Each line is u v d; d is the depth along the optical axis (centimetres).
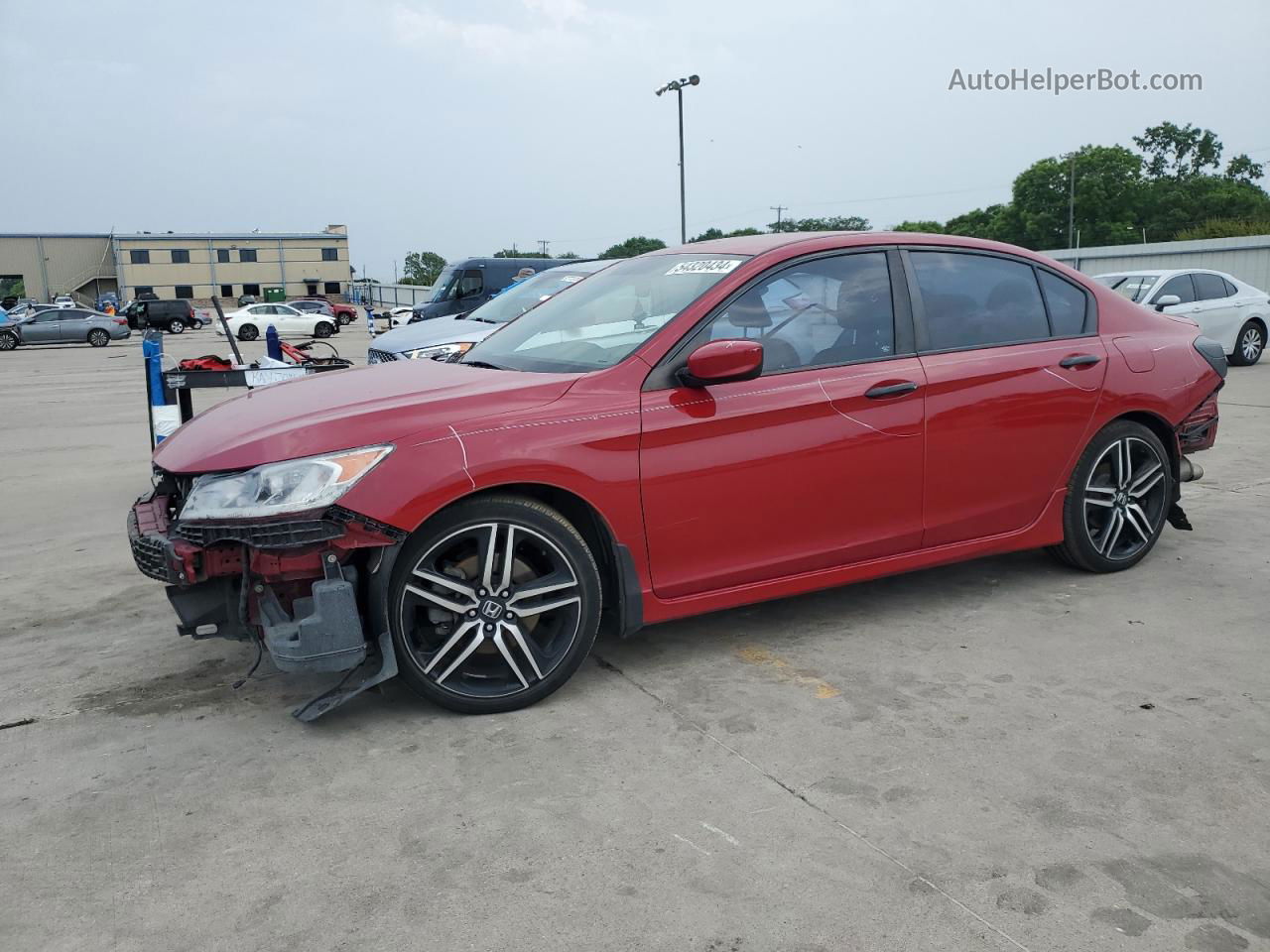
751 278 369
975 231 8762
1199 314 1391
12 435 1053
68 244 9594
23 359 2617
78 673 376
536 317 428
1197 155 8738
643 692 348
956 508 408
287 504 295
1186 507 594
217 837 262
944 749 303
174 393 614
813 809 270
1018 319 428
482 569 321
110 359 2525
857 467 378
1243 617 410
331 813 273
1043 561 492
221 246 9544
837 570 387
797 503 368
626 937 220
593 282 439
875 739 310
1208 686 345
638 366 346
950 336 407
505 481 317
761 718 326
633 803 275
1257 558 489
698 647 389
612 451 333
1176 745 303
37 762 305
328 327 3934
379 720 330
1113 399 442
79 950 219
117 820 271
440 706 329
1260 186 8281
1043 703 334
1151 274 1444
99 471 821
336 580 302
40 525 631
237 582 318
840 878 239
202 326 4597
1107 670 360
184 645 405
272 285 9769
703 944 217
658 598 351
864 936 219
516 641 328
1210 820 262
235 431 323
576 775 290
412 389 345
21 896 238
